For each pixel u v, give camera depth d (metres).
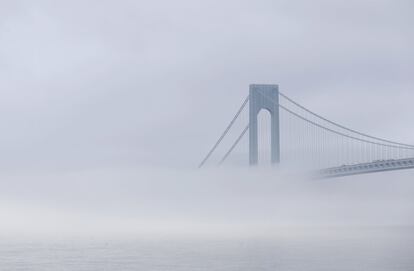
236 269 126.69
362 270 123.50
